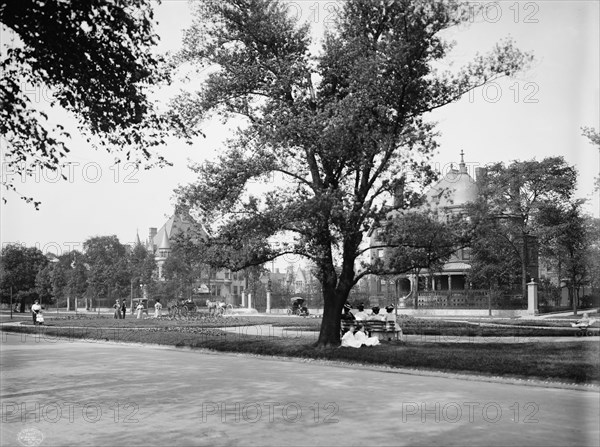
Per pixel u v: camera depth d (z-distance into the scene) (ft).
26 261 258.78
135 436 27.07
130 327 115.14
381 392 38.29
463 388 39.68
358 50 58.95
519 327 95.76
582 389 38.63
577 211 144.87
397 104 59.41
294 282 373.20
